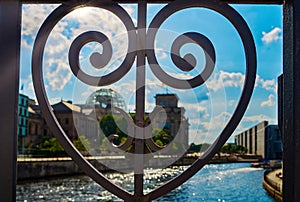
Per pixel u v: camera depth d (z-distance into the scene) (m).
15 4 0.78
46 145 22.75
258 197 14.47
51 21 0.77
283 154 0.76
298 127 0.72
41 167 22.41
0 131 0.76
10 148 0.75
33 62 0.77
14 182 0.75
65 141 0.74
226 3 0.75
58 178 22.30
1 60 0.77
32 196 19.52
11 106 0.76
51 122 0.75
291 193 0.72
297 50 0.73
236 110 0.74
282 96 0.79
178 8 0.75
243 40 0.75
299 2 0.74
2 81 0.76
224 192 15.16
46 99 0.76
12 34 0.78
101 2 0.76
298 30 0.73
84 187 19.41
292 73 0.74
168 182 0.73
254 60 0.75
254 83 0.74
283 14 0.79
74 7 0.77
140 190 0.73
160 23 0.75
